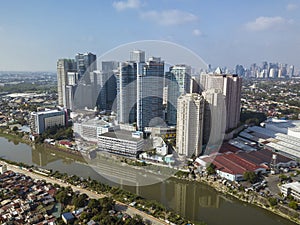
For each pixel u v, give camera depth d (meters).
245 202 88.06
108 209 75.62
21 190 87.50
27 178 99.31
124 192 87.44
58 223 70.12
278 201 85.50
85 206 78.62
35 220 70.19
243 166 109.06
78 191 89.50
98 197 85.44
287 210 80.12
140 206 79.94
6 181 95.19
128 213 75.69
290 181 100.94
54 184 93.19
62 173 108.00
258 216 80.62
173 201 87.75
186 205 86.62
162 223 71.31
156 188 95.81
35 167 113.81
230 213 82.25
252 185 96.81
